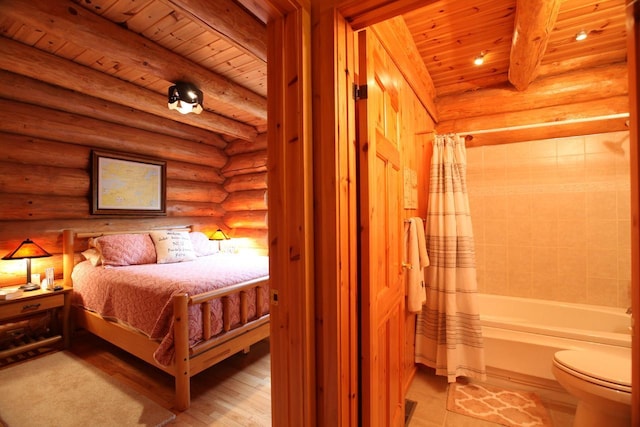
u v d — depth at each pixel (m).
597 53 2.33
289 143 1.05
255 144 4.42
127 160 3.54
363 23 1.13
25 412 1.87
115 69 2.73
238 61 2.65
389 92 1.52
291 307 1.06
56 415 1.84
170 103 2.71
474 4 1.79
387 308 1.40
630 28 0.71
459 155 2.37
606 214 2.50
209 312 2.12
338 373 1.05
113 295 2.46
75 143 3.16
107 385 2.17
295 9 1.02
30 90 2.71
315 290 1.10
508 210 2.85
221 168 4.78
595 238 2.54
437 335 2.26
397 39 1.82
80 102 3.04
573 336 2.00
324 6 1.06
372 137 1.18
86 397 2.03
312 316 1.08
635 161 0.70
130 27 2.17
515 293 2.82
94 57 2.53
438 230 2.31
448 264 2.24
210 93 2.85
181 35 2.27
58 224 3.05
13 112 2.68
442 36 2.10
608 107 2.43
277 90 1.06
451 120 2.98
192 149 4.23
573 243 2.61
